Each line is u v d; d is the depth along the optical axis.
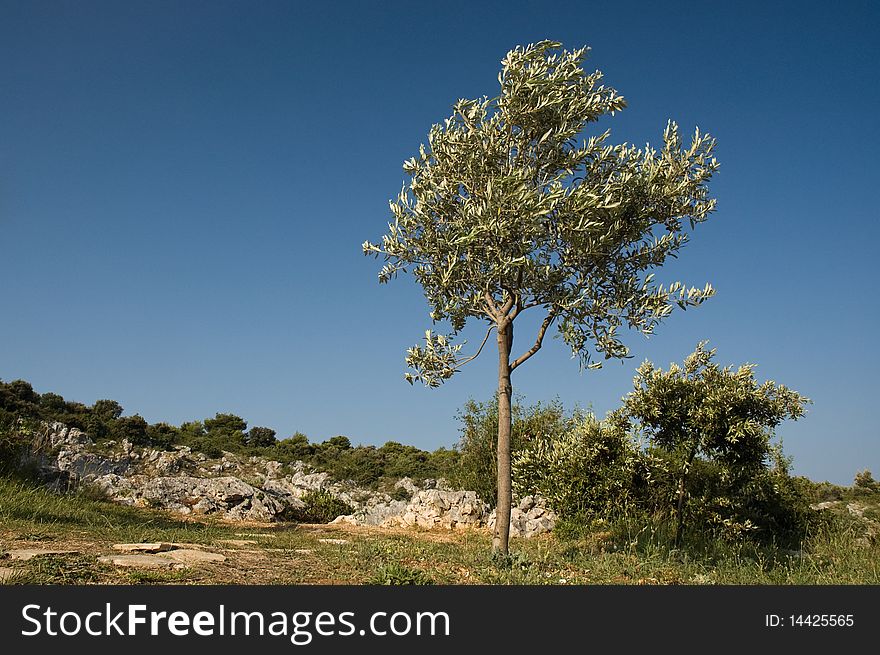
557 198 10.45
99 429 37.47
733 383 13.37
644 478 13.60
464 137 11.61
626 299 11.29
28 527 10.21
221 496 22.92
